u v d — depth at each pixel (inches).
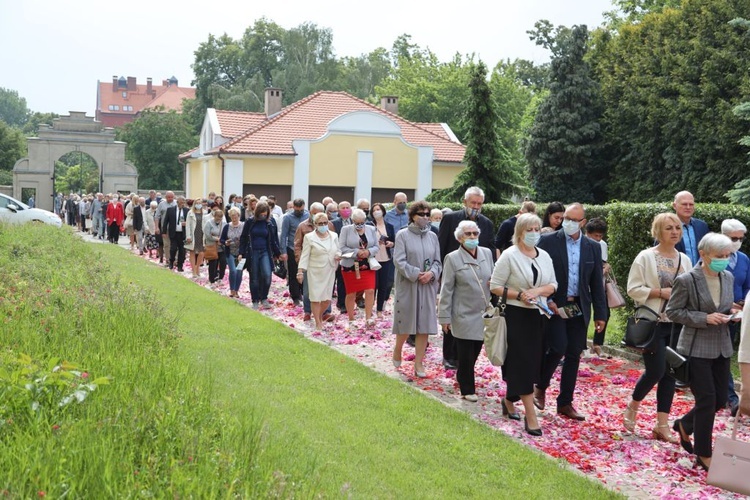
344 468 218.7
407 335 404.8
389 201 1692.9
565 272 333.4
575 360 335.9
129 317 330.6
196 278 818.8
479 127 1288.1
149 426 183.6
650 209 489.4
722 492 254.7
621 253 505.4
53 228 904.3
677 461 283.6
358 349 463.2
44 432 169.5
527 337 307.3
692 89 1409.9
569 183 1702.8
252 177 1596.9
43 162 2439.7
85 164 3823.8
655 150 1529.3
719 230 473.4
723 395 276.7
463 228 352.2
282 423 250.2
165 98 6141.7
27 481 144.9
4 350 243.1
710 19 1407.5
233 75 3548.2
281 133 1642.5
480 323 350.3
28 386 185.3
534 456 272.4
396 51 3757.4
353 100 1788.9
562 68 1676.9
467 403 350.9
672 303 275.9
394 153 1680.6
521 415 334.3
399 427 285.1
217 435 193.2
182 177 3255.4
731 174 1331.2
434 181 1716.3
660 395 307.9
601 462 280.8
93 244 1120.8
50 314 316.8
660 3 1893.5
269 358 382.0
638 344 304.5
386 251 587.5
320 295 518.6
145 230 1055.0
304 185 1626.5
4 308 317.4
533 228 307.3
